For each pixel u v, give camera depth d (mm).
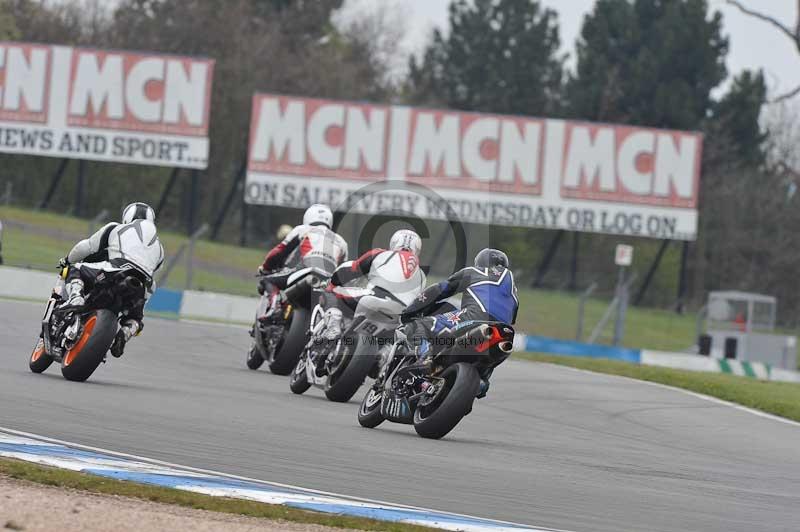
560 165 153500
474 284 39188
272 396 47781
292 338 54281
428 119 152125
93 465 26875
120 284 42844
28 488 24234
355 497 26750
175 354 63062
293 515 23969
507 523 25094
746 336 141750
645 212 154500
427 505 26719
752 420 57812
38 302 92438
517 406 54906
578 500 29328
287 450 32844
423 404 39406
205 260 152875
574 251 174000
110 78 153250
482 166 152750
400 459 33406
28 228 151000
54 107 153375
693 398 66250
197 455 30328
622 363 87688
